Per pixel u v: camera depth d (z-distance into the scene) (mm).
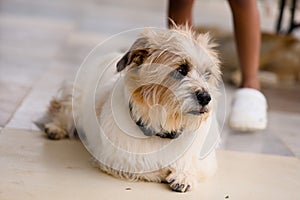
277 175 1575
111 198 1403
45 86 1992
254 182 1530
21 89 1948
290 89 2303
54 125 1660
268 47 2371
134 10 3488
